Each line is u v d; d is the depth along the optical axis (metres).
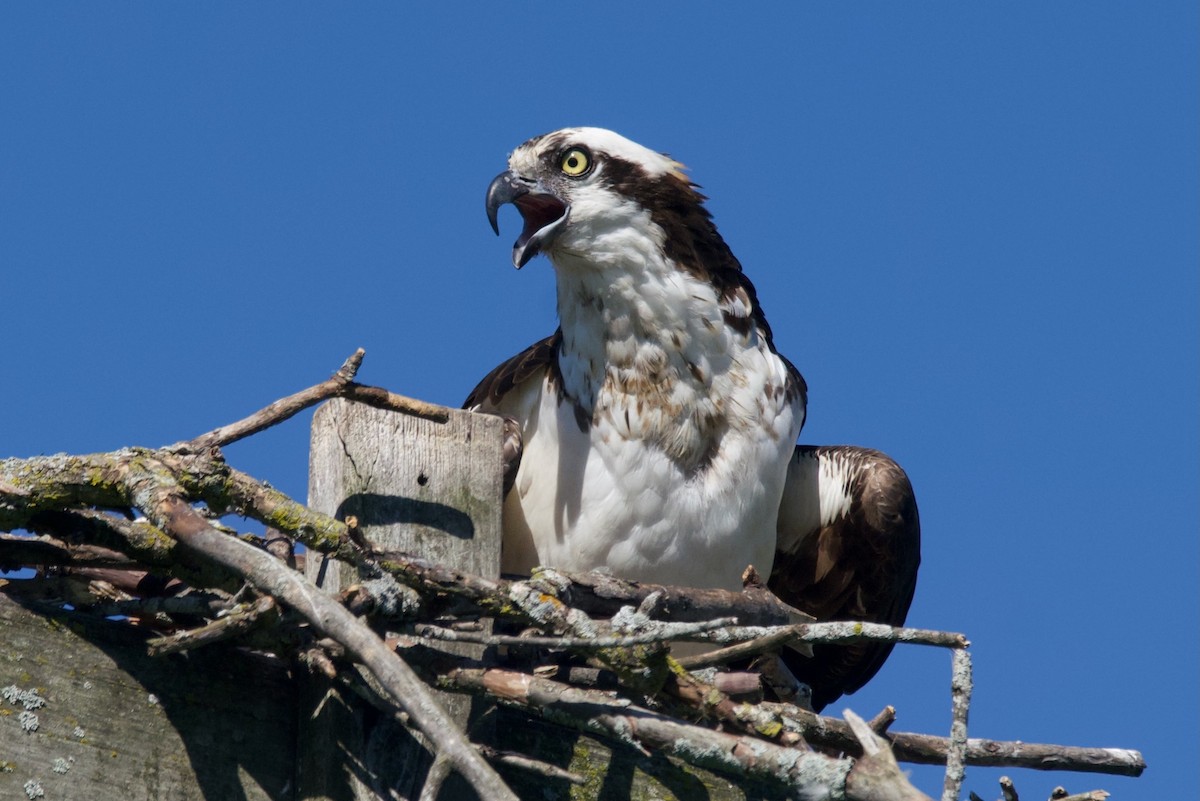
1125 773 9.65
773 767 7.54
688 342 11.62
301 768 7.95
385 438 8.98
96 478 7.86
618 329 11.62
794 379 12.17
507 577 9.18
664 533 11.48
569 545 11.57
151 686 7.73
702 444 11.58
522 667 8.95
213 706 7.88
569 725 8.32
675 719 7.86
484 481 9.12
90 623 7.68
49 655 7.54
